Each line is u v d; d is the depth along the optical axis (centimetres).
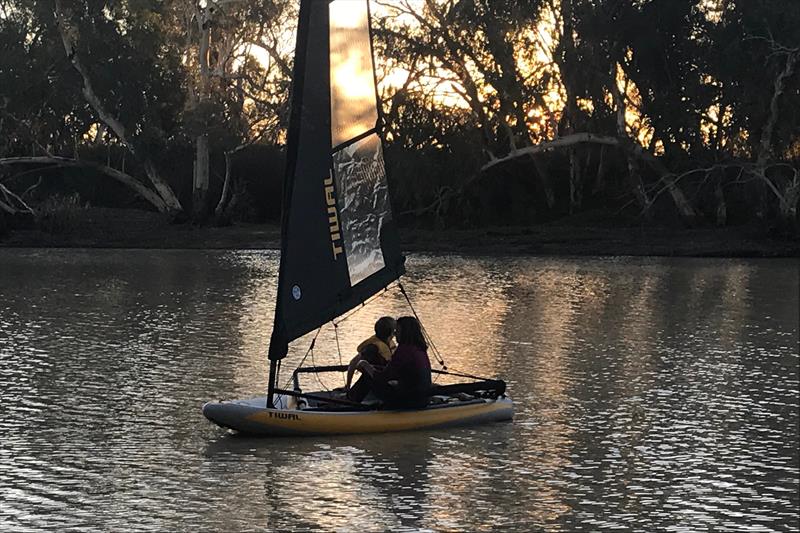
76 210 7275
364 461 1518
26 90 7488
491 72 7325
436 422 1702
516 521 1292
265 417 1627
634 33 7094
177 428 1702
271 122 7925
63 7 7462
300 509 1310
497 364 2400
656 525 1290
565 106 7888
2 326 2906
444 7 7500
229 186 8138
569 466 1530
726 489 1444
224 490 1379
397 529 1254
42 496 1346
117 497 1345
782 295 4184
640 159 7544
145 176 8256
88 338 2694
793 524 1303
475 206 7931
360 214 1725
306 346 2625
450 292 4147
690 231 7231
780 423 1831
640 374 2298
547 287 4441
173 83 7706
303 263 1662
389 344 1750
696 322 3259
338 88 1694
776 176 7100
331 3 1678
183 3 7794
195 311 3338
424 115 7388
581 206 7981
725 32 6875
